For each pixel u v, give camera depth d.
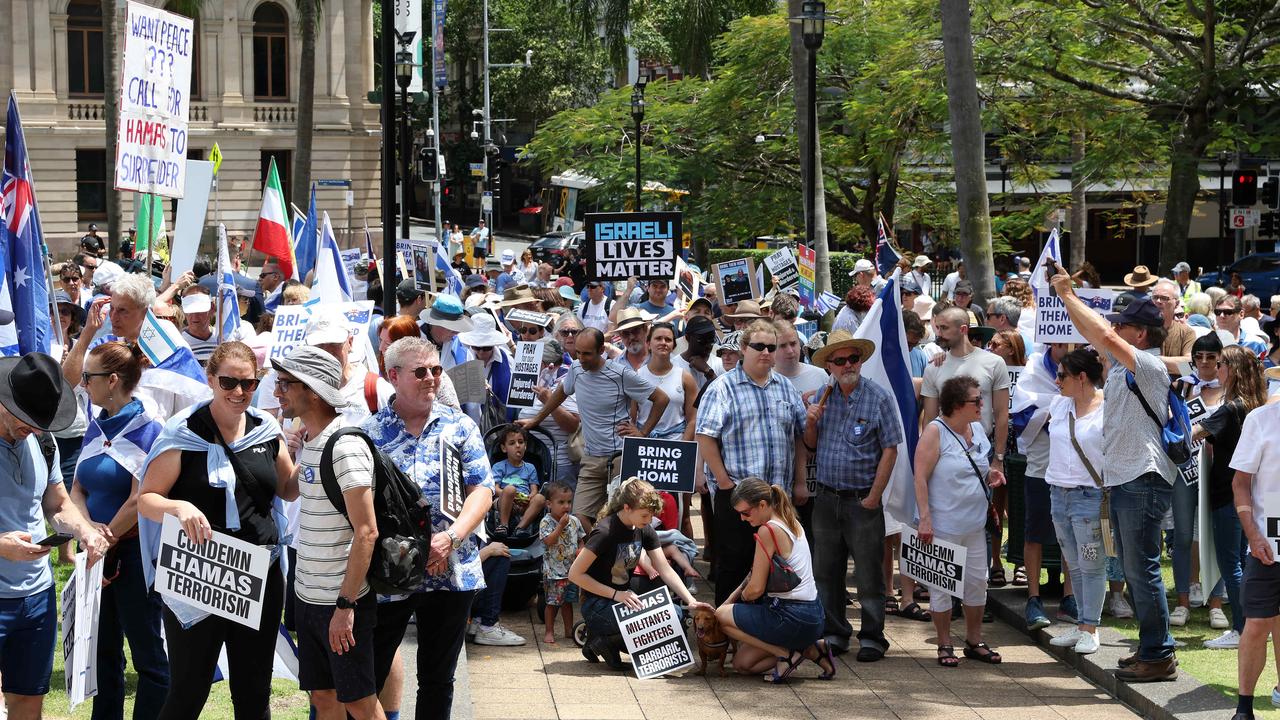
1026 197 35.75
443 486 5.89
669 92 34.91
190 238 12.76
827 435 8.84
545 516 9.35
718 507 8.79
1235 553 8.41
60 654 7.91
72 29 46.59
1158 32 23.59
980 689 8.16
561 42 67.50
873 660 8.80
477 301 15.02
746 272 15.65
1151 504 7.75
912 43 26.11
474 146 71.25
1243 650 7.01
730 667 8.61
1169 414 7.82
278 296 14.18
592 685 8.23
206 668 5.61
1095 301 10.03
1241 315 13.87
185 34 12.21
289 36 49.72
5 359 5.57
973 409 8.62
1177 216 23.69
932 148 28.28
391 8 11.47
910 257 23.02
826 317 16.47
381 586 5.35
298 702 7.18
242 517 5.68
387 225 11.61
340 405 5.51
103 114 47.19
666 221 13.46
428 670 6.10
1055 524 8.70
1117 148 24.42
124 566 6.08
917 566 8.77
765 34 31.56
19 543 5.39
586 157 34.16
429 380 5.89
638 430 10.00
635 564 8.60
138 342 7.36
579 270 33.06
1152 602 7.81
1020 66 23.70
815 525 8.91
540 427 10.53
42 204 46.22
